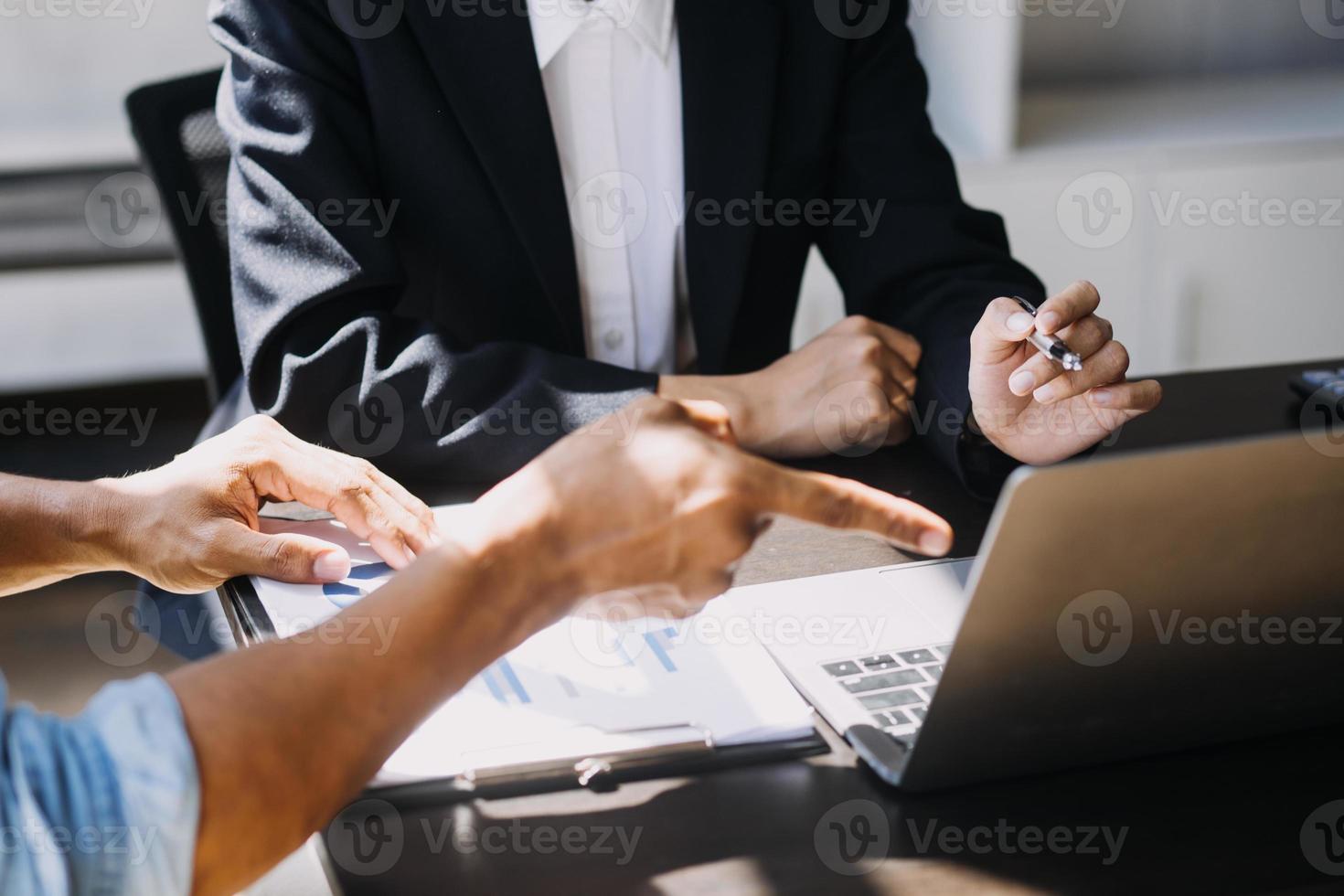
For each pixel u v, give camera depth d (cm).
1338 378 115
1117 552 56
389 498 96
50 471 276
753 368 149
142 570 90
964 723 60
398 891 57
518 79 126
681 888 57
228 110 126
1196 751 68
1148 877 57
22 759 52
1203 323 272
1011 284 128
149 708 55
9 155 288
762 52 134
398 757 66
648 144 138
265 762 56
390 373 112
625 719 69
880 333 119
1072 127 278
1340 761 67
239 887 56
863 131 142
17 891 50
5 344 302
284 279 117
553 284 132
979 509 101
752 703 70
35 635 238
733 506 57
